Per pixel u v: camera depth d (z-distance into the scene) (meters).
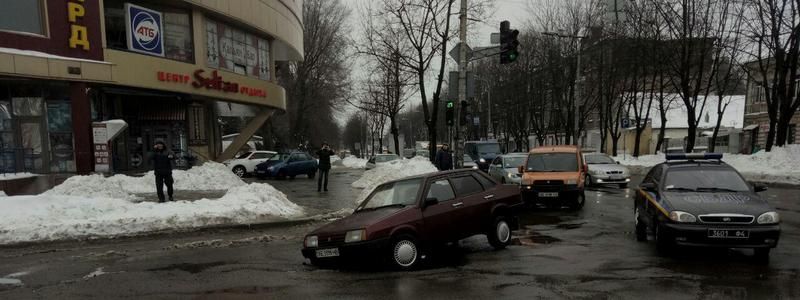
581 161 13.79
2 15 16.17
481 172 8.40
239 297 5.50
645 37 27.03
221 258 7.53
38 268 6.96
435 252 7.74
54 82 17.92
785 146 21.16
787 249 7.32
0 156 17.89
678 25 24.69
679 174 7.98
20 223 9.02
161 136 24.38
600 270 6.33
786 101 21.72
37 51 16.72
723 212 6.62
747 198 7.04
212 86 22.52
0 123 18.05
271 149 47.56
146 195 15.73
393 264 6.55
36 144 18.62
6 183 14.50
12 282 6.25
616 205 13.20
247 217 10.59
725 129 43.34
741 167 21.36
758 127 36.22
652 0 24.66
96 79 18.00
